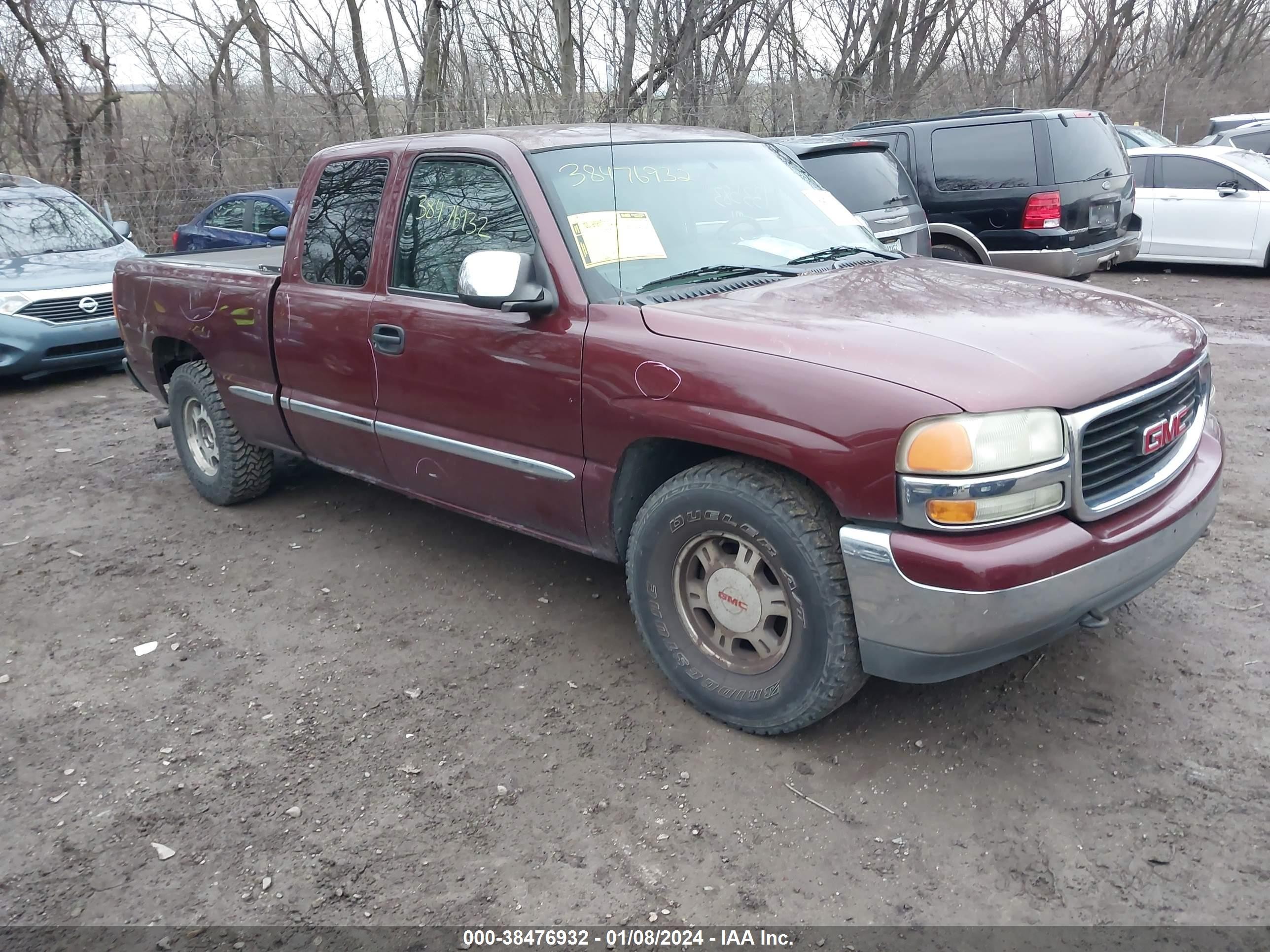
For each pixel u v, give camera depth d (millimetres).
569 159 3711
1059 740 3104
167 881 2715
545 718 3393
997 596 2568
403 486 4340
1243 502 4836
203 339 5102
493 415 3672
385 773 3137
